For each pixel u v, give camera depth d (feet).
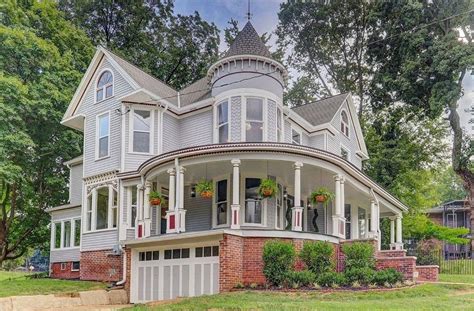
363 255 47.96
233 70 61.62
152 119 64.54
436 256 85.35
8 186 88.48
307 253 46.19
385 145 106.63
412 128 110.63
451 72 87.66
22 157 81.61
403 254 54.75
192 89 75.15
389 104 109.29
